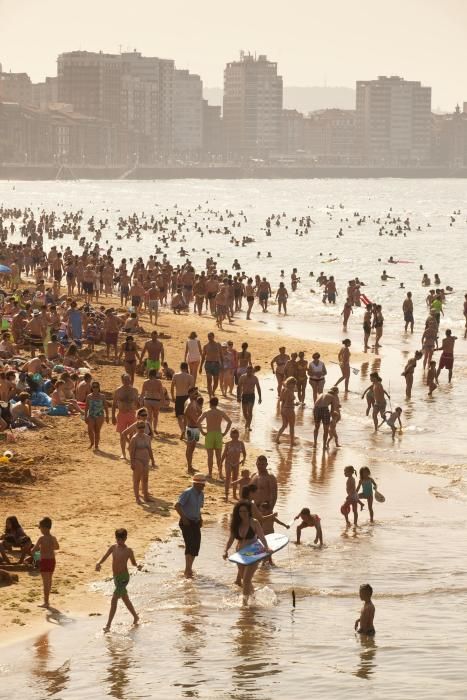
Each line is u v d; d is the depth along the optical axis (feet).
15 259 321.52
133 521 98.02
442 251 495.00
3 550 85.40
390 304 301.63
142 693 62.95
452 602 80.12
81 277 280.51
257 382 139.54
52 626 74.13
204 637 72.79
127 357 150.92
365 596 73.61
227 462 106.83
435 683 63.93
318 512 105.40
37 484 107.34
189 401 116.98
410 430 144.46
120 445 124.98
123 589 75.15
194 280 261.24
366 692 62.13
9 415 126.93
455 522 102.53
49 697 62.59
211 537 95.25
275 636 72.90
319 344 215.31
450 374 180.65
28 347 175.73
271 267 415.03
